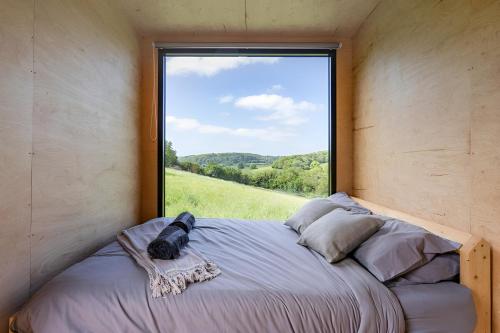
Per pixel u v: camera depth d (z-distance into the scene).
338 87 2.46
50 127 1.25
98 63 1.69
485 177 1.05
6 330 1.00
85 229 1.54
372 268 1.12
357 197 2.32
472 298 1.01
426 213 1.41
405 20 1.58
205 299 0.96
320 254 1.34
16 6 1.05
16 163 1.06
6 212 1.01
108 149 1.83
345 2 1.94
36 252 1.16
